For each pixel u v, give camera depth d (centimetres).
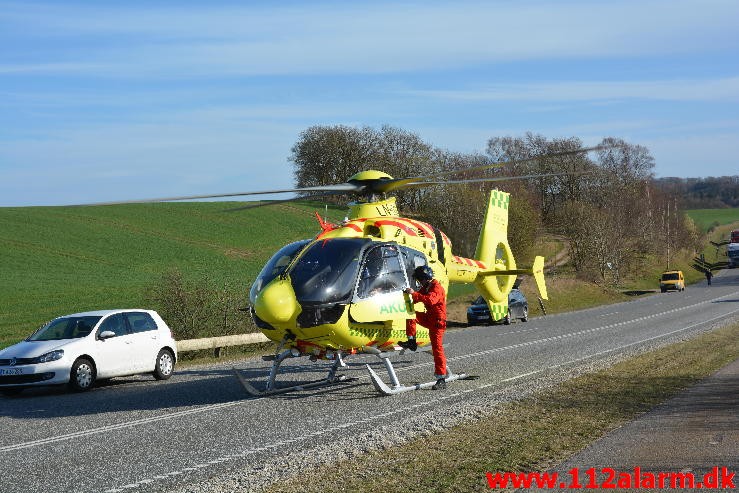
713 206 18788
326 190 1279
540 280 1753
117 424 1035
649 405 1089
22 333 2719
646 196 9756
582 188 9375
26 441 934
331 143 7888
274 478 721
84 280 3969
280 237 5875
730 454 773
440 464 766
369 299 1226
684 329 2628
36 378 1396
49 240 4981
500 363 1686
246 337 2194
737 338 2252
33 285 3753
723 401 1096
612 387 1277
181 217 6281
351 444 860
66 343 1448
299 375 1563
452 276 1558
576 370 1505
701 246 12644
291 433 945
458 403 1139
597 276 7075
